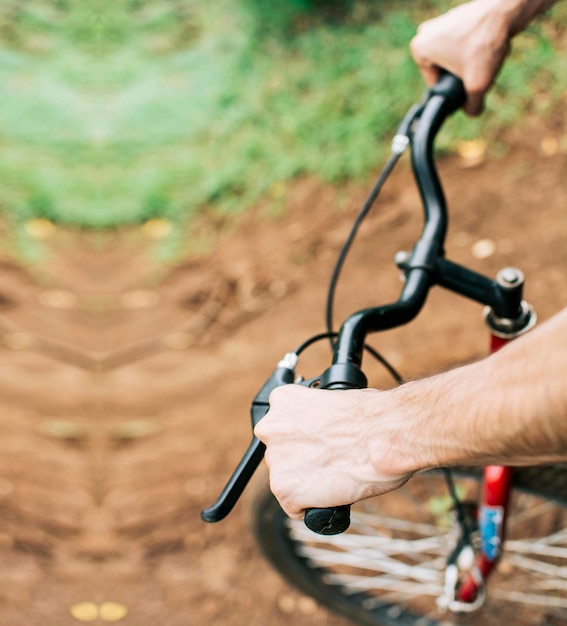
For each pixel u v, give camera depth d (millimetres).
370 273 3275
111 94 4281
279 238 3516
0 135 4211
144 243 3775
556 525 2350
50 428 2953
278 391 1081
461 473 1972
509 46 1612
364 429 979
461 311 3041
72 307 3465
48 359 3242
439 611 2242
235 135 3902
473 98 1616
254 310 3297
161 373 3139
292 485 1014
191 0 4543
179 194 3855
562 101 3568
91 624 2402
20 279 3664
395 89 3736
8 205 3959
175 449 2846
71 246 3828
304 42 4039
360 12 4074
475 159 3506
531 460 832
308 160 3658
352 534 2363
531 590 2266
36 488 2748
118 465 2816
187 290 3494
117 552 2582
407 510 2436
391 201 3482
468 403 855
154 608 2441
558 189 3324
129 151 4047
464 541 1861
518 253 3160
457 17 1615
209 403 2982
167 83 4258
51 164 4070
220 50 4250
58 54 4570
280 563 2193
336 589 2266
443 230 1451
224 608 2436
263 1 4219
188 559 2559
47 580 2508
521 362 815
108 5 4621
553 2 1656
